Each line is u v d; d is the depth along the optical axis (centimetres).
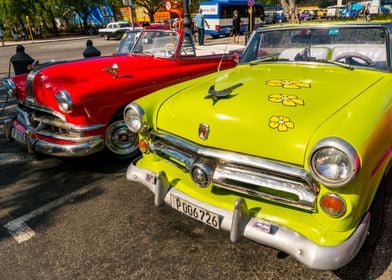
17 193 396
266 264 268
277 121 228
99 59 526
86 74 452
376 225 252
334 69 311
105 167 452
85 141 410
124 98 432
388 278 248
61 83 416
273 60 354
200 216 257
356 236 209
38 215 351
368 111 227
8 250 301
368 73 299
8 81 483
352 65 312
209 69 549
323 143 194
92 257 287
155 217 337
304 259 208
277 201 226
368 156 198
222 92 265
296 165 215
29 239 314
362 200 207
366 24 318
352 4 3203
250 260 273
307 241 210
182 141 267
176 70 505
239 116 239
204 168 250
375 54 310
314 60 329
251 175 231
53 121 419
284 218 228
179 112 274
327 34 333
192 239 302
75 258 287
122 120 438
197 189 268
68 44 2773
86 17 4275
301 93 256
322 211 210
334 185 193
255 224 229
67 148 407
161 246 295
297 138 216
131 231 317
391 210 318
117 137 441
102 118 417
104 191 392
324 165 195
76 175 434
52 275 270
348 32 325
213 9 2411
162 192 276
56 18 4444
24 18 3925
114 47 2212
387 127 227
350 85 269
